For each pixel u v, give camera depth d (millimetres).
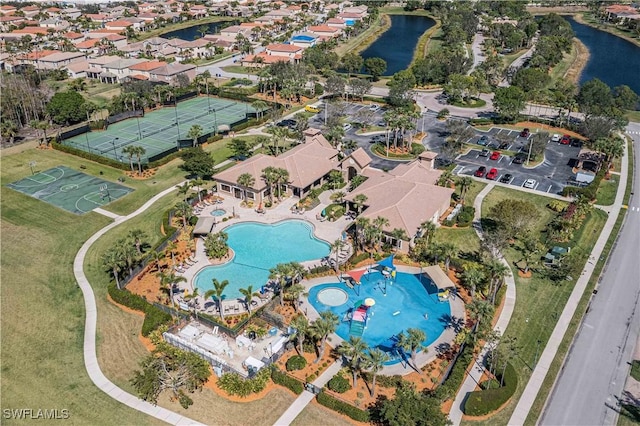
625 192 98750
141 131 133000
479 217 89000
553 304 67938
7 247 81062
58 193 98438
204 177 105000
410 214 80688
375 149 118250
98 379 56219
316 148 106500
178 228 84312
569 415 51844
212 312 66250
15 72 172000
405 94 149750
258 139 116000
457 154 111750
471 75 168750
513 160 110938
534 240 78875
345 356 58781
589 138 118875
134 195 97750
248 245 81562
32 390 54688
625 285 71875
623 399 53812
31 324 64375
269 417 51562
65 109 132375
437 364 58250
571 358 59219
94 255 78938
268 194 96500
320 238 82812
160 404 53281
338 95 159125
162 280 66312
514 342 60906
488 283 70625
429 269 70875
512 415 51719
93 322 64750
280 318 63250
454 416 51438
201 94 166375
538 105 150000
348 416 51406
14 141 125312
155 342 60469
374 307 67938
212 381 56156
